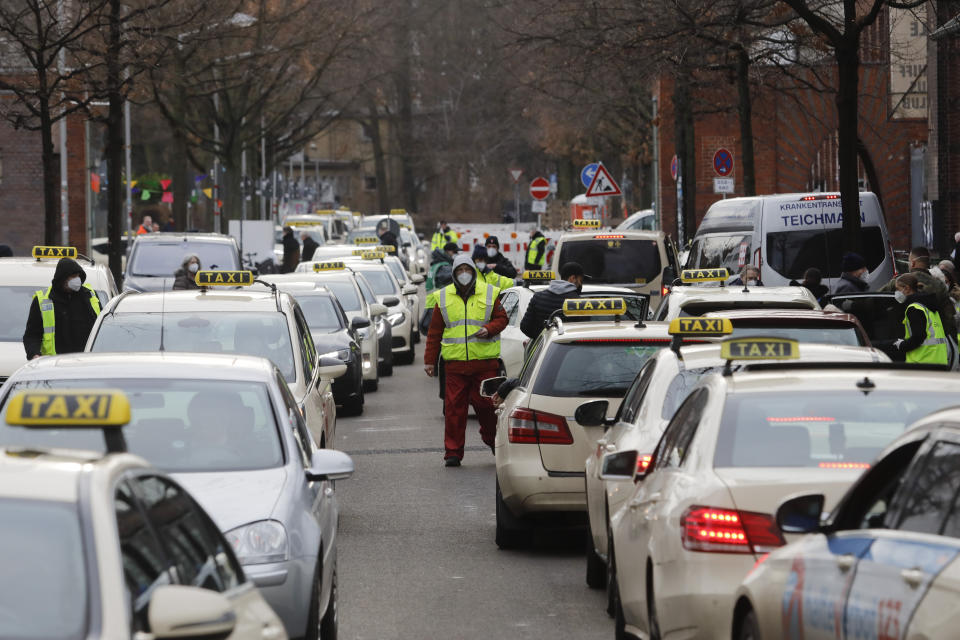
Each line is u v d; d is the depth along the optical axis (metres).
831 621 15.57
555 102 161.12
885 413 21.09
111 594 12.69
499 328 51.78
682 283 59.22
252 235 156.12
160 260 90.88
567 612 30.22
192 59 139.50
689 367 29.20
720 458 20.80
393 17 172.75
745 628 18.58
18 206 138.12
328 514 26.72
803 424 20.98
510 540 37.69
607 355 36.31
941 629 13.37
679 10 72.31
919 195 127.19
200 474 24.98
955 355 53.34
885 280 75.00
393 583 33.44
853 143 67.44
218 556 16.03
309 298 70.50
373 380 79.44
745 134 92.69
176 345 38.59
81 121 147.75
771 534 19.47
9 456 14.41
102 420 15.73
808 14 67.00
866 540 15.59
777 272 75.31
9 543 13.04
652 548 21.94
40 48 81.19
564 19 93.00
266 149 191.00
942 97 95.56
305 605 23.12
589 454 35.56
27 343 50.75
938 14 88.44
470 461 54.03
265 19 135.38
